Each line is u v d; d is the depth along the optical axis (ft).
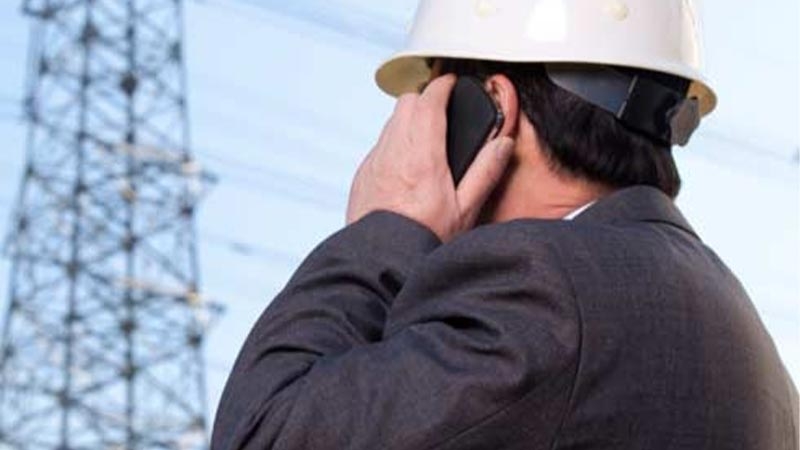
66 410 135.44
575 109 11.80
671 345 10.75
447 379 10.34
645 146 11.86
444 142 11.93
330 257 11.28
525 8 12.12
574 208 11.74
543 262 10.63
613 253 10.87
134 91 144.36
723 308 11.25
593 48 11.89
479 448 10.25
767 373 11.43
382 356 10.60
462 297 10.72
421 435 10.25
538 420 10.30
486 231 10.87
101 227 140.46
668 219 11.60
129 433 136.26
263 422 10.57
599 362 10.45
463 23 12.32
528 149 11.89
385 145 12.03
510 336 10.38
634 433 10.48
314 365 10.75
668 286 10.93
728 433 10.87
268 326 11.08
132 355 138.21
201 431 137.90
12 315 136.46
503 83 11.98
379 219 11.44
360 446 10.32
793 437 11.74
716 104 12.66
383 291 11.19
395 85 13.14
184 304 140.56
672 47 12.21
